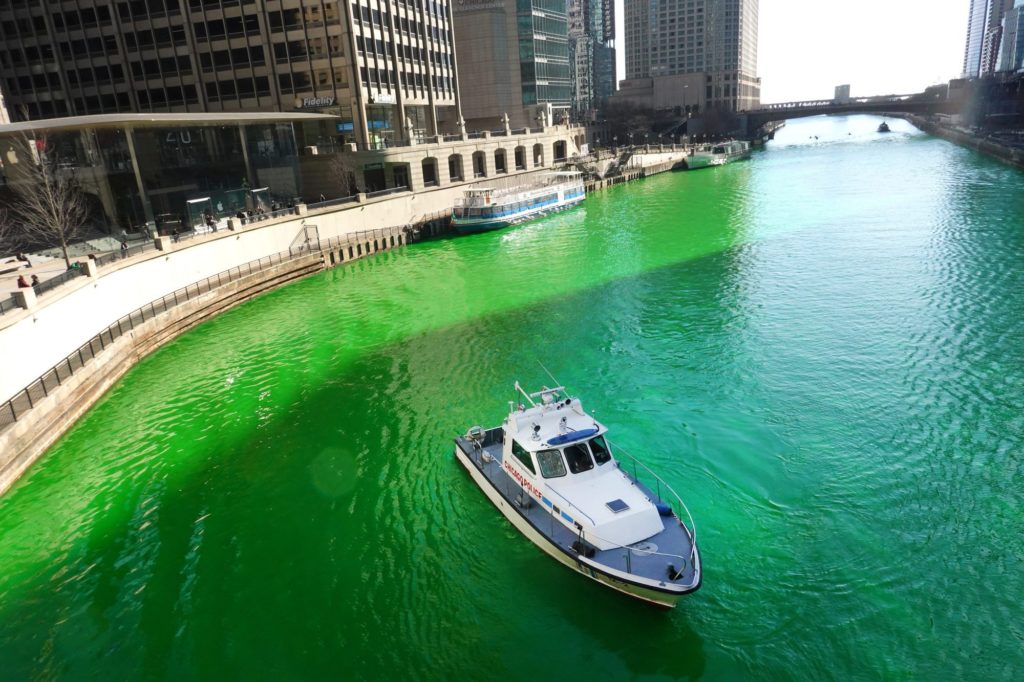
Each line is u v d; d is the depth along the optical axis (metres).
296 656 15.09
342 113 75.56
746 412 25.33
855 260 47.28
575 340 34.62
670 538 15.85
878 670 13.70
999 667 13.66
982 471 20.69
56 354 29.97
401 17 83.88
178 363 35.22
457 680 14.11
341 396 29.55
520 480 18.45
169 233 48.94
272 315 43.56
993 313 34.28
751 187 94.44
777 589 16.00
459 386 29.72
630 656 14.35
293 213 56.38
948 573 16.38
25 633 16.59
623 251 57.22
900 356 29.64
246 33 74.75
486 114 120.50
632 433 24.09
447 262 57.28
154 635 16.09
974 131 145.62
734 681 13.64
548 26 127.69
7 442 23.59
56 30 77.44
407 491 21.27
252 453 24.86
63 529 20.88
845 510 19.03
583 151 118.44
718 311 37.94
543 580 16.67
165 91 77.94
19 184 46.47
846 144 173.12
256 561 18.52
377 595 16.75
